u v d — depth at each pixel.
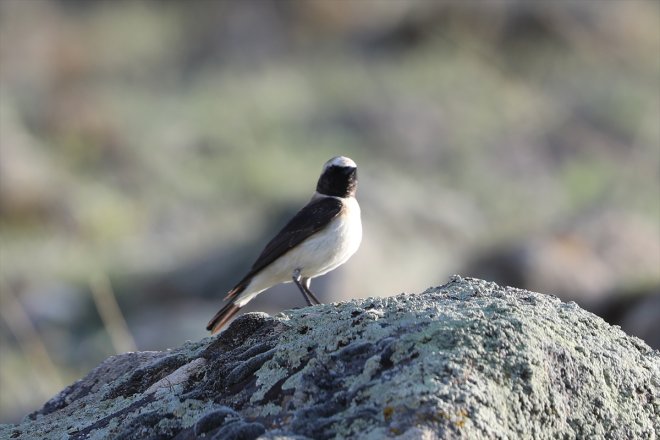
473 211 19.64
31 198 19.55
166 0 29.56
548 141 22.86
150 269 17.50
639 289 12.77
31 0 27.95
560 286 13.45
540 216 19.39
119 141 22.56
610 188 20.61
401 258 15.61
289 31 28.14
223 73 26.70
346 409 4.06
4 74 25.12
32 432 4.85
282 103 24.59
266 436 3.91
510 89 24.73
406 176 21.14
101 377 5.41
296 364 4.42
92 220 19.52
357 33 27.80
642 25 26.84
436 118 23.47
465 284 5.13
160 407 4.51
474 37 26.58
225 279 16.23
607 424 4.34
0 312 14.47
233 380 4.48
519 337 4.27
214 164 22.53
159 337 13.73
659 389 4.59
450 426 3.84
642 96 24.53
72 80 25.48
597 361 4.45
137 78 26.41
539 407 4.14
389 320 4.51
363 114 23.64
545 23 26.62
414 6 27.52
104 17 28.80
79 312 15.53
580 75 25.41
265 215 17.91
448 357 4.11
